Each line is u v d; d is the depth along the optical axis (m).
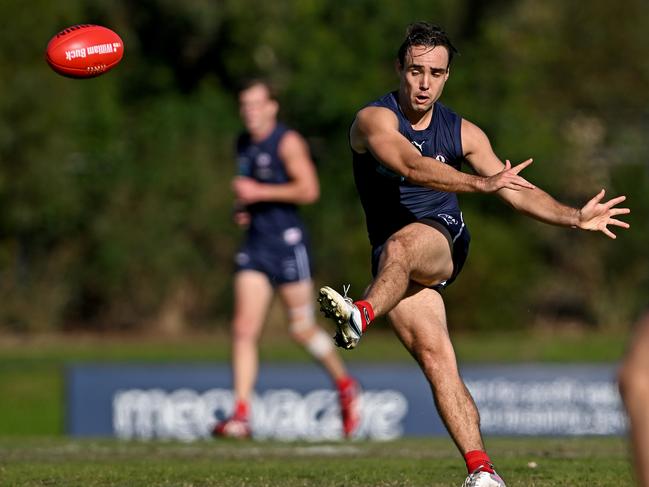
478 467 18.38
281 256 39.97
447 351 19.22
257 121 40.44
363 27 89.56
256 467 24.08
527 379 50.53
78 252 82.62
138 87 100.25
